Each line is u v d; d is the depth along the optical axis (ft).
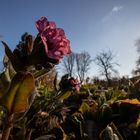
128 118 1.12
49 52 0.63
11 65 0.69
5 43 0.65
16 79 0.64
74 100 1.77
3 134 0.67
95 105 1.43
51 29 0.65
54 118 1.06
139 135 1.09
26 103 0.66
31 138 0.95
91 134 1.03
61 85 1.07
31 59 0.64
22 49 0.65
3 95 0.65
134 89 2.17
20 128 0.81
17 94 0.65
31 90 0.65
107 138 0.90
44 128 0.99
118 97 1.84
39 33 0.65
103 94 1.91
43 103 1.08
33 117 0.93
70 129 1.07
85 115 1.15
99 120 1.11
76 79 1.07
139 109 1.12
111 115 1.12
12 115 0.67
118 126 1.11
